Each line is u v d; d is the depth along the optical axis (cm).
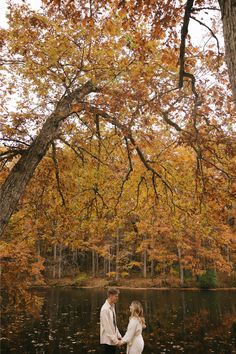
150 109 552
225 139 570
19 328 1216
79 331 1166
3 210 495
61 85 626
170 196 732
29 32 541
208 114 582
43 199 764
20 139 640
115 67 559
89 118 585
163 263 3238
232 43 216
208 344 973
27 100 669
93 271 3809
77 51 563
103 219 795
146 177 722
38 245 1989
